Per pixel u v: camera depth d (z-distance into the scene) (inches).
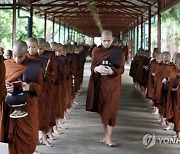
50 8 858.1
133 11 957.8
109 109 249.3
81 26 1565.0
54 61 237.8
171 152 238.1
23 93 179.2
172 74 253.9
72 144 255.1
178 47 1010.1
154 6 722.2
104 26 1556.3
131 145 253.9
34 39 220.5
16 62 186.4
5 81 181.6
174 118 254.8
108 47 251.9
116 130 300.8
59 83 277.3
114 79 249.9
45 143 249.9
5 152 235.6
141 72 517.0
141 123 331.0
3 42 1063.0
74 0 752.3
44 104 233.6
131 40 1395.2
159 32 610.2
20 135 183.8
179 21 1022.4
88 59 1640.0
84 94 526.0
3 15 1069.8
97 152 235.8
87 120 342.0
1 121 184.4
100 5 792.3
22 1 641.6
